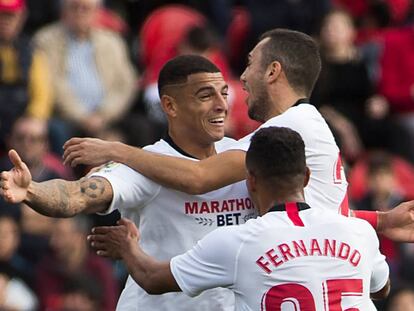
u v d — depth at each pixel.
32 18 45.56
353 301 20.09
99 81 41.84
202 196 21.92
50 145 39.91
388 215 22.95
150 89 41.75
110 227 21.22
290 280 19.91
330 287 19.97
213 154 22.55
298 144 20.36
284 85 22.11
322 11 44.97
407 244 38.50
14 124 39.31
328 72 43.66
